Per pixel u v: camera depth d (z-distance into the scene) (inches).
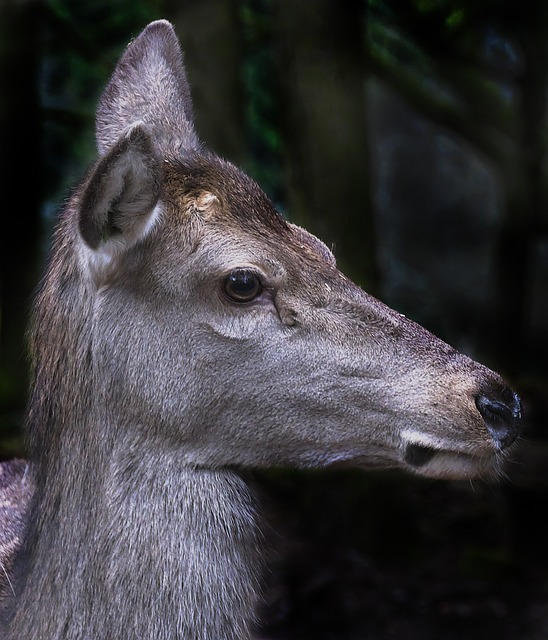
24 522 266.5
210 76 524.7
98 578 235.5
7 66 573.6
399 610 433.7
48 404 245.0
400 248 1159.0
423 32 623.5
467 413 234.5
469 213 1194.0
